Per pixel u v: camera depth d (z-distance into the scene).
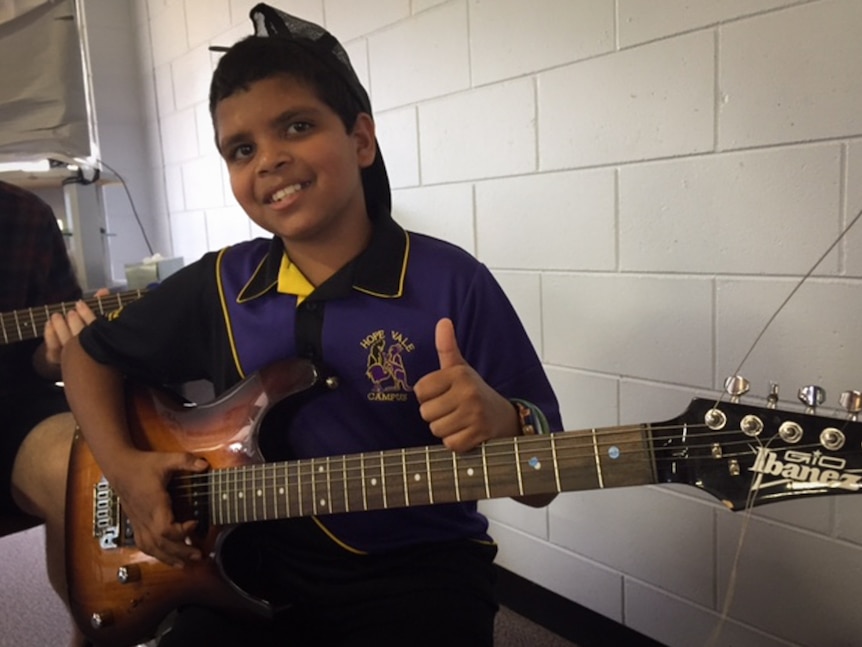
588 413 1.42
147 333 1.04
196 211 2.72
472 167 1.55
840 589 1.11
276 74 0.89
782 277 1.10
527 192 1.45
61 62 2.06
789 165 1.07
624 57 1.24
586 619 1.50
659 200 1.24
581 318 1.40
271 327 0.98
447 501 0.82
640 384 1.32
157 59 2.79
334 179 0.91
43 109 2.07
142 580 1.03
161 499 0.96
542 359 1.49
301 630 0.93
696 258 1.20
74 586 1.07
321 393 0.93
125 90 2.96
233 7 2.25
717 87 1.13
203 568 0.98
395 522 0.94
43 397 1.55
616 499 1.40
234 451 0.97
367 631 0.87
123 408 1.06
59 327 1.30
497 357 0.93
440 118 1.60
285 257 1.00
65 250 1.75
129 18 2.94
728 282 1.17
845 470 0.64
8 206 1.62
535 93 1.39
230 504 0.94
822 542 1.12
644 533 1.36
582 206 1.35
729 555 1.24
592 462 0.75
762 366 1.15
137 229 3.04
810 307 1.08
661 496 1.32
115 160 2.97
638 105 1.24
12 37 2.00
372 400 0.93
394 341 0.93
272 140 0.89
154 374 1.07
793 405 1.12
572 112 1.34
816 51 1.02
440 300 0.94
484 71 1.48
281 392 0.93
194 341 1.06
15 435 1.42
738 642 1.24
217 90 0.94
